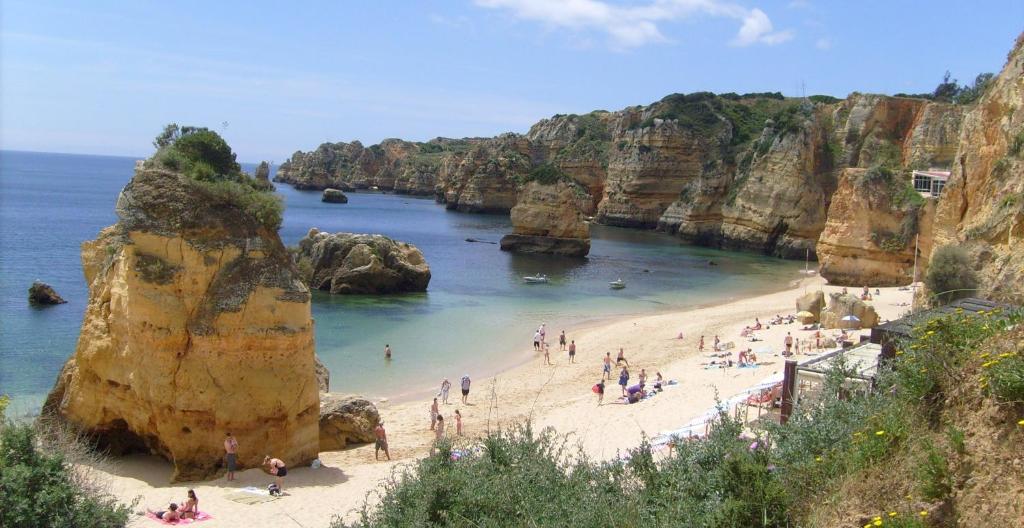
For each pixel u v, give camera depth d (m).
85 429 22.95
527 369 38.69
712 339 44.31
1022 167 32.53
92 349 22.72
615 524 10.02
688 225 116.44
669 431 23.33
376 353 41.78
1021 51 37.31
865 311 43.31
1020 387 8.16
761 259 97.25
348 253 62.19
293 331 22.19
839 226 69.75
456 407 31.28
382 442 23.84
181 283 21.48
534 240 95.38
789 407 19.72
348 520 17.67
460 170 174.00
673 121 135.62
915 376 9.79
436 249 97.94
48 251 77.44
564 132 187.00
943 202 40.84
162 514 17.98
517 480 11.28
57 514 14.38
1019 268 28.48
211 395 21.36
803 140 100.69
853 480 9.41
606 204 142.00
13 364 35.69
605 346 43.91
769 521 9.61
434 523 10.95
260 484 20.64
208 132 27.28
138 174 22.09
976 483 7.93
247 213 22.52
